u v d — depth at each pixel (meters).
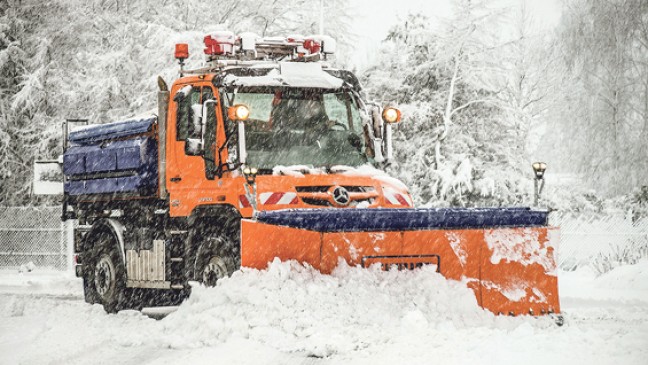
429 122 25.70
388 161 11.76
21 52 29.39
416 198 24.77
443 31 26.14
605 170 31.02
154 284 12.61
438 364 7.48
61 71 28.69
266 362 8.02
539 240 9.98
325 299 9.05
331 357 8.11
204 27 27.28
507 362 7.37
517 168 25.55
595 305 13.56
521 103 26.80
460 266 9.69
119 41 27.86
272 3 28.61
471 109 26.11
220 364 8.01
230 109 10.60
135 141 12.95
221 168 11.15
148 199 12.95
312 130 11.46
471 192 24.30
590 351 7.69
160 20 27.95
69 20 29.42
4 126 28.78
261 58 12.96
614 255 20.56
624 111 31.36
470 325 9.30
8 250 25.41
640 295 14.67
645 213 24.81
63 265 24.59
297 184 10.76
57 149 28.41
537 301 9.88
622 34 31.78
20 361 8.77
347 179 10.98
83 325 11.58
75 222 24.23
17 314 12.91
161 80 12.29
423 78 26.41
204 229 11.57
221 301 9.33
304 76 11.66
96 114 27.55
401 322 8.93
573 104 31.31
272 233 9.17
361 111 11.88
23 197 29.14
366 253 9.40
